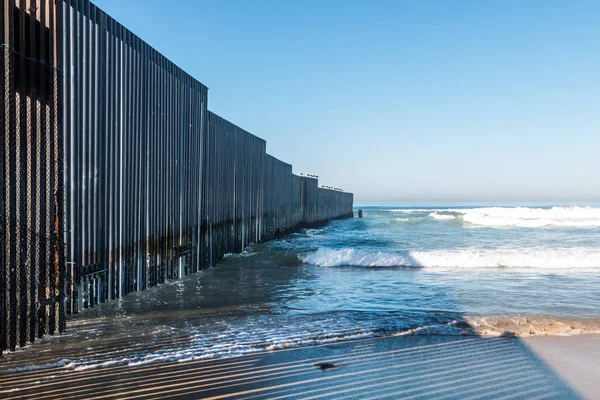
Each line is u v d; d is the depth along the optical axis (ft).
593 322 21.40
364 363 15.57
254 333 19.42
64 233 20.62
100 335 18.84
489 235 86.43
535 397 12.80
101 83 23.30
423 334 19.47
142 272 28.27
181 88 33.91
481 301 27.22
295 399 12.46
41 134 16.98
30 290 16.97
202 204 38.50
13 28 15.11
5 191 14.97
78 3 21.01
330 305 25.94
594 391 13.25
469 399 12.62
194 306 25.05
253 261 45.39
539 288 31.78
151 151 28.91
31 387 13.08
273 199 72.33
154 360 15.62
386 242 70.90
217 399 12.38
